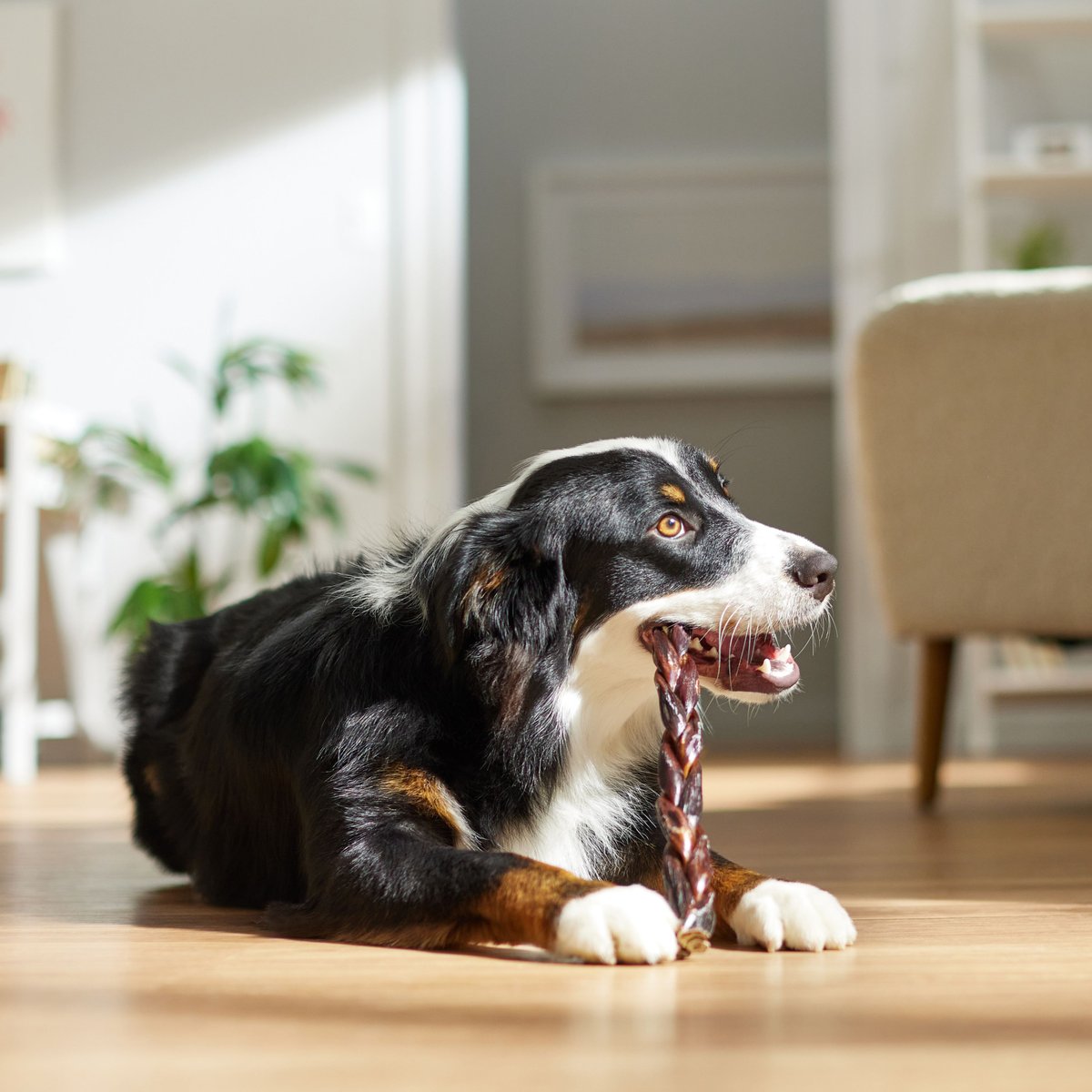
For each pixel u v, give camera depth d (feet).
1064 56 17.39
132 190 16.33
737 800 10.12
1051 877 5.96
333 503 14.56
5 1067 2.74
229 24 16.33
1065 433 9.09
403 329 16.10
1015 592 9.27
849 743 16.49
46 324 16.29
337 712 4.72
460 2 22.07
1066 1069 2.68
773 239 21.36
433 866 4.16
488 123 22.02
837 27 16.80
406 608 4.91
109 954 4.18
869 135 16.78
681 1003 3.32
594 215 21.58
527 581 4.76
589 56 21.98
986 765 13.76
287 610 5.64
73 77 16.40
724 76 21.81
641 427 21.66
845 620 16.55
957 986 3.53
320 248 16.21
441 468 16.03
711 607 4.98
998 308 9.13
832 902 4.22
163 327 16.24
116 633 14.19
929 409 9.35
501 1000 3.36
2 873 6.56
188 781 5.72
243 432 16.10
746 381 21.25
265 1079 2.61
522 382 21.79
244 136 16.28
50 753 15.74
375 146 16.21
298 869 5.01
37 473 13.92
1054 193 16.78
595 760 5.02
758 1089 2.52
